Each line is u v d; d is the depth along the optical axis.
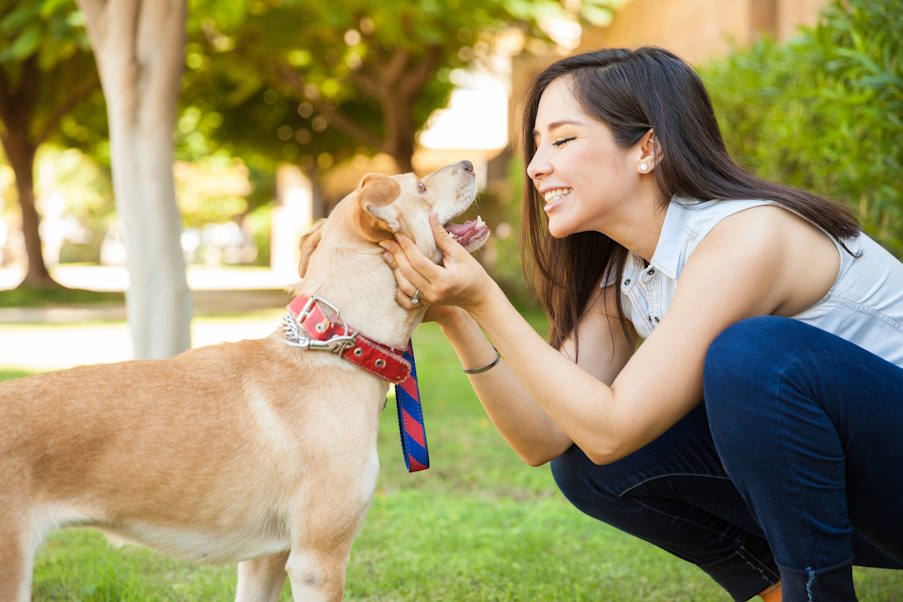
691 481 2.77
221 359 2.61
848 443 2.27
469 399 7.77
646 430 2.31
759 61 7.30
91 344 11.38
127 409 2.40
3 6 12.79
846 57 4.57
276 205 32.78
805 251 2.39
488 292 2.43
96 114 20.52
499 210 17.72
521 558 3.79
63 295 19.34
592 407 2.30
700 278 2.35
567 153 2.52
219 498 2.45
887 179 4.57
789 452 2.22
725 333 2.30
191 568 3.71
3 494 2.19
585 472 2.87
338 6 11.55
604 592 3.41
